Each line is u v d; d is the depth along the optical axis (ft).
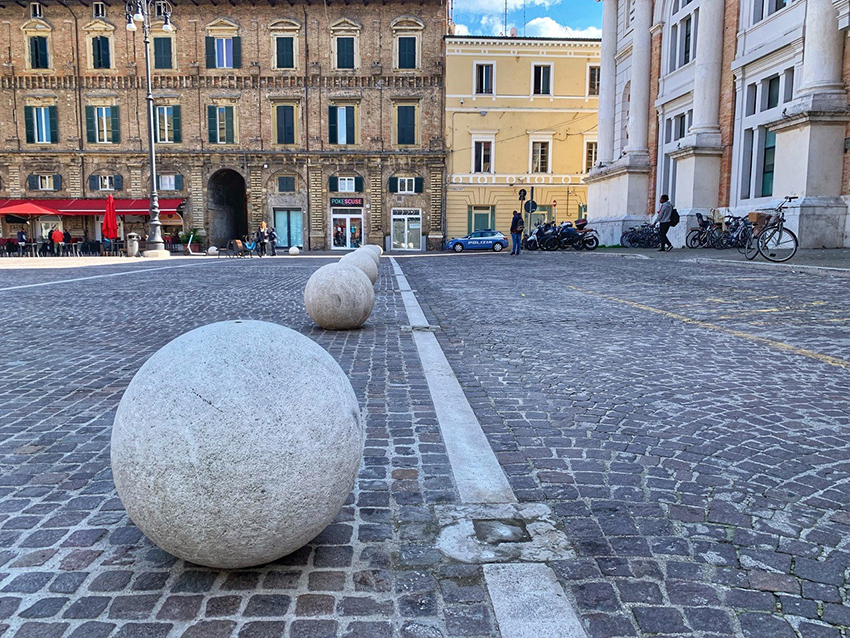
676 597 7.09
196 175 127.95
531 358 18.88
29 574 7.57
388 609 6.92
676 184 79.00
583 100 128.88
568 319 26.07
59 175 127.65
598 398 14.66
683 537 8.38
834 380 15.97
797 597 7.09
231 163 128.36
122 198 128.47
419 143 129.90
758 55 66.80
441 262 72.23
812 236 55.57
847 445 11.59
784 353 19.02
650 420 13.06
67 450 11.69
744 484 9.97
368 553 8.04
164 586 7.33
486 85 128.06
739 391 15.08
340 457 7.54
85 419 13.53
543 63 127.54
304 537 7.43
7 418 13.56
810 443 11.69
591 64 127.95
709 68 74.43
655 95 91.71
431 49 127.75
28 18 124.77
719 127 75.05
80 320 27.35
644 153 93.50
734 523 8.74
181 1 124.36
